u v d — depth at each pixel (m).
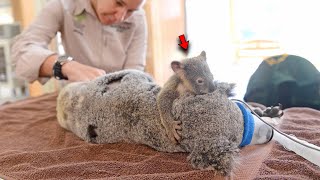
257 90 1.14
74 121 0.80
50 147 0.78
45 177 0.59
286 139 0.69
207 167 0.56
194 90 0.59
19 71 1.27
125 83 0.74
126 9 1.23
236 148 0.58
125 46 1.54
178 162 0.61
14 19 2.25
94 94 0.76
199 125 0.57
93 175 0.59
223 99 0.60
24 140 0.84
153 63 2.98
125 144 0.72
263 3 3.93
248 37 4.05
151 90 0.69
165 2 3.27
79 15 1.41
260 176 0.56
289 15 3.89
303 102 1.08
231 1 3.89
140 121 0.67
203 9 3.83
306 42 3.79
